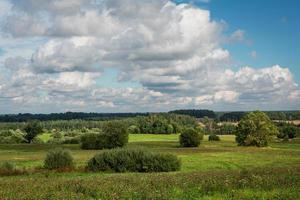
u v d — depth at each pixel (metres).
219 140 165.00
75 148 122.56
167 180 31.17
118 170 56.09
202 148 116.06
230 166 60.75
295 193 24.09
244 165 61.72
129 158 56.38
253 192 25.17
